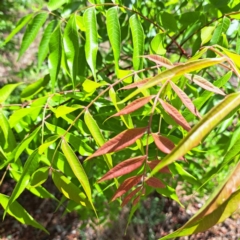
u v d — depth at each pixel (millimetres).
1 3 1312
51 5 390
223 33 394
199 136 157
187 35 485
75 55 366
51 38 370
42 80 434
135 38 374
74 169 285
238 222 1238
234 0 444
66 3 428
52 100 404
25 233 1256
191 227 170
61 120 448
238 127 392
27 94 432
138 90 209
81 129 371
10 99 1114
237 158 351
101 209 727
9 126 364
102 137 299
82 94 396
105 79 463
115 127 417
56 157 344
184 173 398
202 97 352
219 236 1193
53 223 1269
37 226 352
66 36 364
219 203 155
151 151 425
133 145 355
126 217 1113
